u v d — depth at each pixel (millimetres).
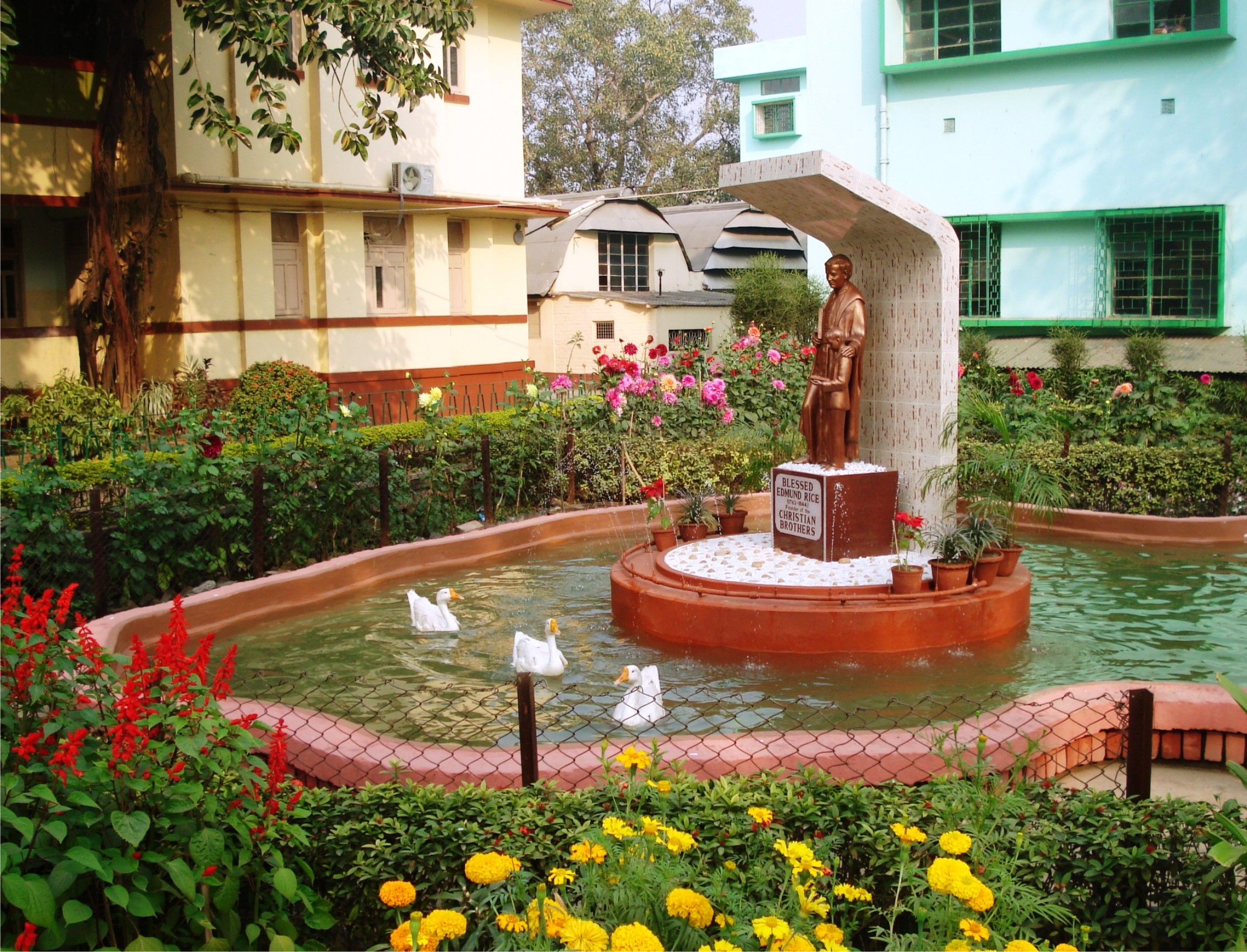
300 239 19422
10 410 15891
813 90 25781
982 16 23859
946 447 9250
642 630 8531
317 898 3938
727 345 16219
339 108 16625
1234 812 4008
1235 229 22000
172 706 3703
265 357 18828
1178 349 22016
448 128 21359
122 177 17969
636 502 13484
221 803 3707
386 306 20719
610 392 13555
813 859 3338
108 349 17594
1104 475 12367
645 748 5152
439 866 3980
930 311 9258
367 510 11180
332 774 5242
